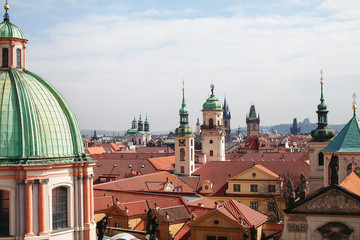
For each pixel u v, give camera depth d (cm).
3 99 5794
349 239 5762
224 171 14138
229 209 8031
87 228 6109
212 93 18488
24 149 5641
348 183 7000
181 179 14162
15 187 5556
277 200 12294
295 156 18562
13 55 6319
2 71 6169
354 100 9106
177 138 16125
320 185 11381
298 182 12200
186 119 16438
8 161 5553
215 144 18112
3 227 5581
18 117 5741
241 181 12988
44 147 5834
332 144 9150
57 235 5809
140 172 16788
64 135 6088
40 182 5616
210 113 18188
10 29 6344
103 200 9362
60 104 6322
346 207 5791
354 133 8919
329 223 5825
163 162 18175
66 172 5978
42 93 6156
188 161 16012
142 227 8444
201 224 7725
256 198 12675
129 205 8769
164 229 7956
